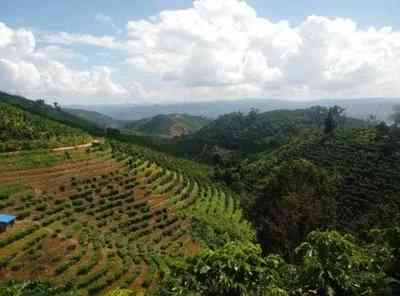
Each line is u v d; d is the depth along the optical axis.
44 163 65.06
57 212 50.81
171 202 68.50
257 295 7.79
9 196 50.44
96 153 79.25
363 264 9.19
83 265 36.78
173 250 48.44
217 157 153.38
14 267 34.03
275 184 43.44
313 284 8.65
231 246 8.51
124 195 64.12
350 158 99.38
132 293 8.24
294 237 35.91
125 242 47.19
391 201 69.38
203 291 7.71
